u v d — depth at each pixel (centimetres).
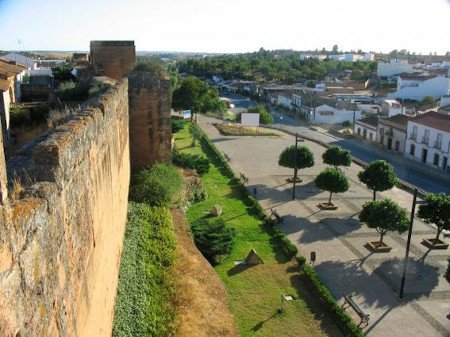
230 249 2341
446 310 1983
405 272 2058
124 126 2188
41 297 604
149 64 2975
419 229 2884
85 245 952
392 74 11956
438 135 4847
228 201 3203
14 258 509
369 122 6319
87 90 2975
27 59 7550
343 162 3784
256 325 1781
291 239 2655
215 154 4516
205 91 6481
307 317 1848
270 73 13638
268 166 4356
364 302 2023
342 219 3011
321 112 7600
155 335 1494
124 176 2147
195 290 1791
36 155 720
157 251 1995
